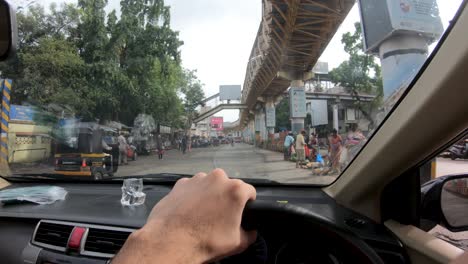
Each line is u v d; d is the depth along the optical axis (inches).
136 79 615.5
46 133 404.5
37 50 546.3
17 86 511.5
